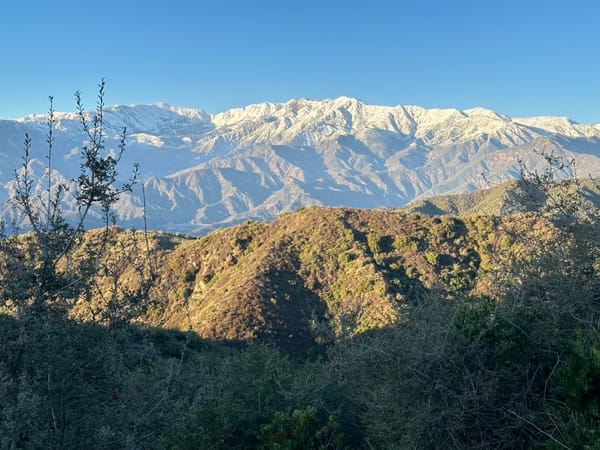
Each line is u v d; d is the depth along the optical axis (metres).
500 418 6.35
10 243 5.86
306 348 38.12
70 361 5.84
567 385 5.80
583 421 5.32
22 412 5.06
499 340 6.77
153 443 6.41
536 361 6.78
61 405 5.79
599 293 7.03
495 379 6.31
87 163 5.97
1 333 5.70
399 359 6.87
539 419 6.05
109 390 6.10
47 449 5.29
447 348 6.68
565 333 6.80
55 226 5.95
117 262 6.30
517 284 7.77
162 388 6.60
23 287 5.77
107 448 5.65
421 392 6.82
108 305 6.11
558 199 7.85
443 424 6.41
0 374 5.31
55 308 6.01
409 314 8.02
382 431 7.23
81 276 6.08
